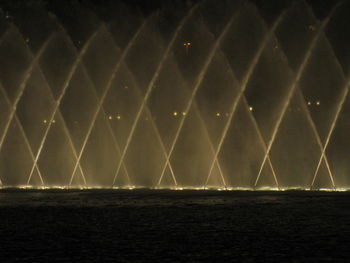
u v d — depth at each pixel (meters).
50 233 25.89
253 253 22.00
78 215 30.88
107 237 24.94
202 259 21.20
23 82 66.00
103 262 20.92
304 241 23.88
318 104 63.06
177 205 34.41
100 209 32.97
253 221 28.53
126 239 24.53
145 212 31.70
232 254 21.88
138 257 21.53
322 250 22.38
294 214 30.53
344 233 25.39
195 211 31.91
